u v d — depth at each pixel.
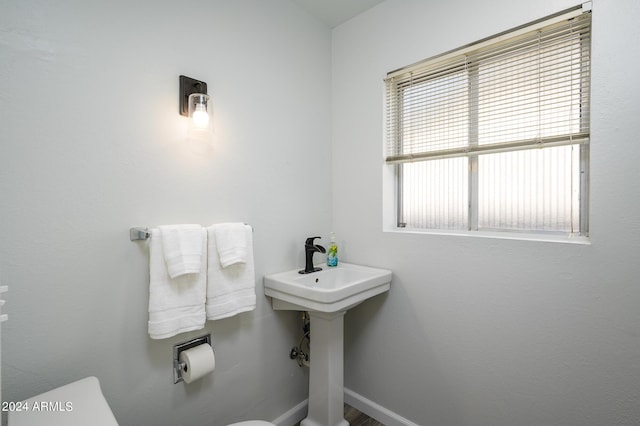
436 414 1.62
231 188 1.52
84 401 0.88
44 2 0.99
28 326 0.98
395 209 1.91
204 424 1.42
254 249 1.62
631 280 1.12
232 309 1.36
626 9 1.11
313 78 1.95
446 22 1.56
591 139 1.18
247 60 1.58
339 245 2.05
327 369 1.64
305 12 1.89
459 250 1.53
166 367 1.29
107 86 1.12
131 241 1.19
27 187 0.97
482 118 1.53
